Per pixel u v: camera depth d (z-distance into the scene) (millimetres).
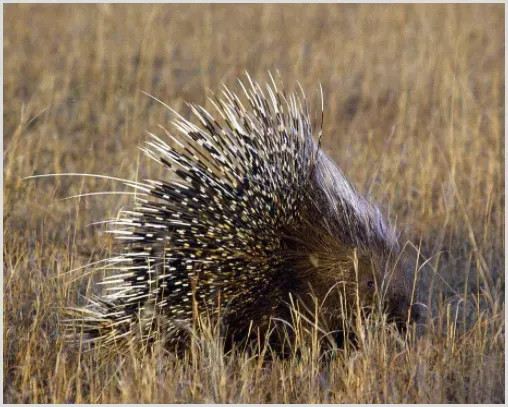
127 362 10523
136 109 19984
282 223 10898
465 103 20078
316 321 10242
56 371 9789
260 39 26672
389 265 11086
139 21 27688
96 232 14125
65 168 17297
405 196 15859
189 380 9602
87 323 11039
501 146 18547
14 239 13453
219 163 10734
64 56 24750
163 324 10531
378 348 10023
